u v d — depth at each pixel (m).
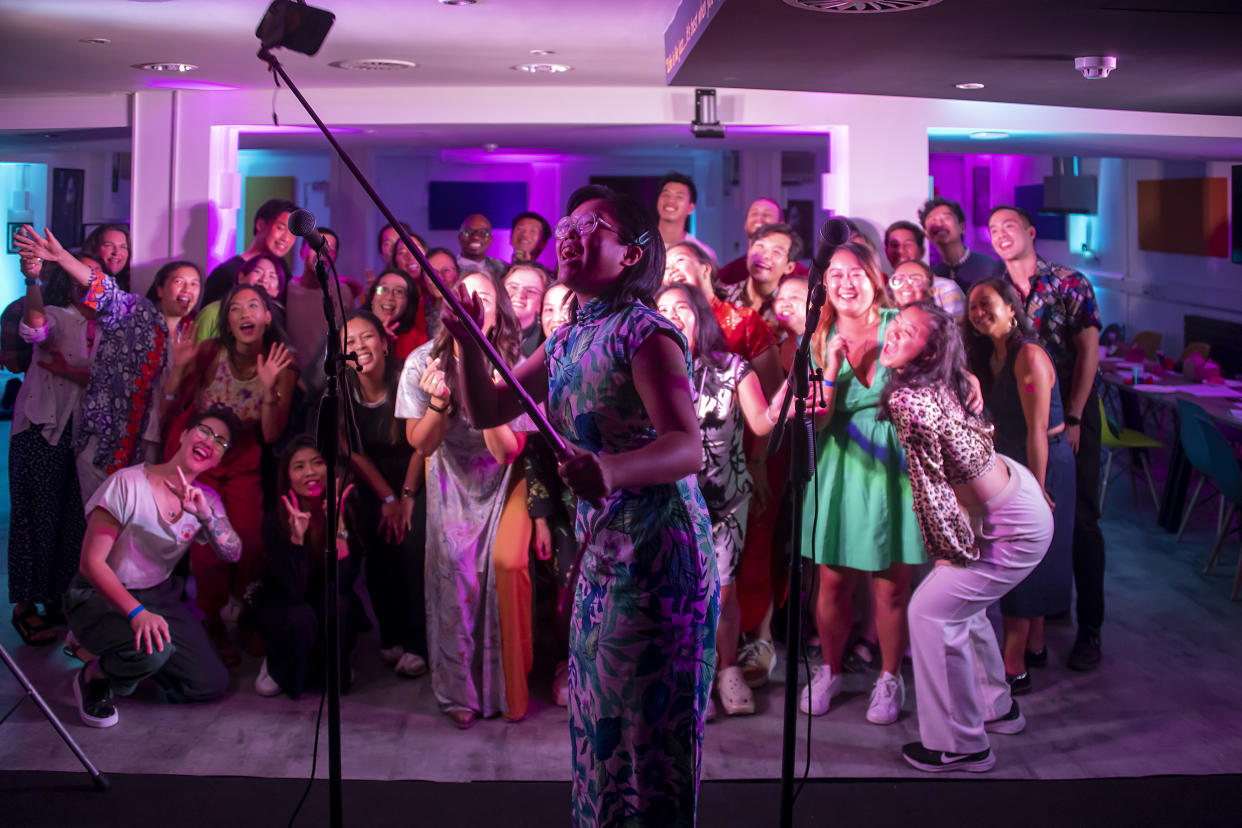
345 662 3.93
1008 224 4.55
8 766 3.27
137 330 4.55
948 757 3.29
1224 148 6.41
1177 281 8.53
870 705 3.71
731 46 3.12
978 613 3.41
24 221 10.35
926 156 5.41
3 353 5.30
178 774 3.24
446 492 3.64
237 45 4.16
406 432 3.91
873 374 3.63
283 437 4.55
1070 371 4.38
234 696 3.88
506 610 3.62
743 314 4.04
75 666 4.16
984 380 4.06
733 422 3.63
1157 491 7.31
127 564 3.64
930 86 3.95
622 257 2.04
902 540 3.61
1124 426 7.31
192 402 4.51
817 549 3.73
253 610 3.96
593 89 5.34
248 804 3.06
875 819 3.00
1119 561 5.71
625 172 10.86
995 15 2.65
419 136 6.37
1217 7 2.54
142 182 5.48
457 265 5.83
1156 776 3.27
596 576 2.04
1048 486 3.88
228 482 4.28
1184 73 3.54
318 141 6.68
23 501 4.42
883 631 3.69
